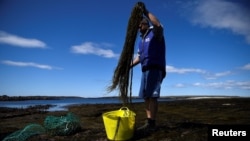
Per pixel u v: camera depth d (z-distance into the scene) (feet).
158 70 8.24
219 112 19.95
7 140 9.05
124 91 8.56
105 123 7.97
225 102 35.91
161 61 8.33
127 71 8.51
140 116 17.61
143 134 8.25
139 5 8.33
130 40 8.46
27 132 9.44
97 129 10.03
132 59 8.55
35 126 9.87
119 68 8.58
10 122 16.01
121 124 7.60
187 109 24.00
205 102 37.06
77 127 9.66
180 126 9.31
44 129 9.94
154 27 8.13
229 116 16.53
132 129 7.78
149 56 8.27
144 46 8.46
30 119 17.80
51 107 37.86
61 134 9.30
